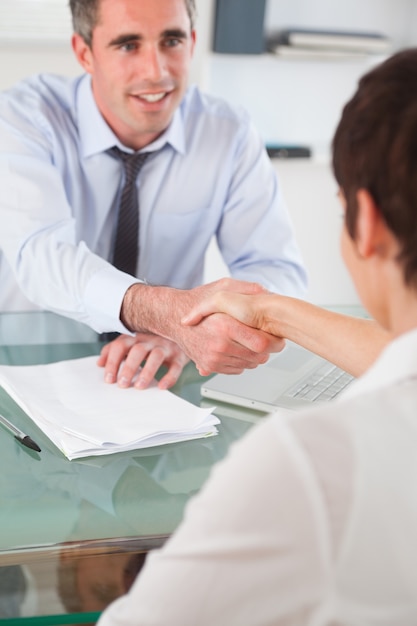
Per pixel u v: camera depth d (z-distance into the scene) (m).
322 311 1.34
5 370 1.47
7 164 1.88
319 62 3.55
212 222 2.15
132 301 1.61
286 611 0.62
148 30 1.78
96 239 2.10
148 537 1.05
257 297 1.41
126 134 1.98
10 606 0.94
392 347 0.70
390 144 0.68
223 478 0.64
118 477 1.18
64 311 1.73
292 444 0.62
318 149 3.59
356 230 0.74
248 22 3.27
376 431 0.63
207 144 2.10
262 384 1.44
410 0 3.64
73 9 1.85
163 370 1.54
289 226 2.16
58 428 1.28
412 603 0.61
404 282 0.72
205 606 0.63
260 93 3.55
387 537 0.60
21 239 1.82
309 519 0.61
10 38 3.00
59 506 1.10
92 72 1.90
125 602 0.71
